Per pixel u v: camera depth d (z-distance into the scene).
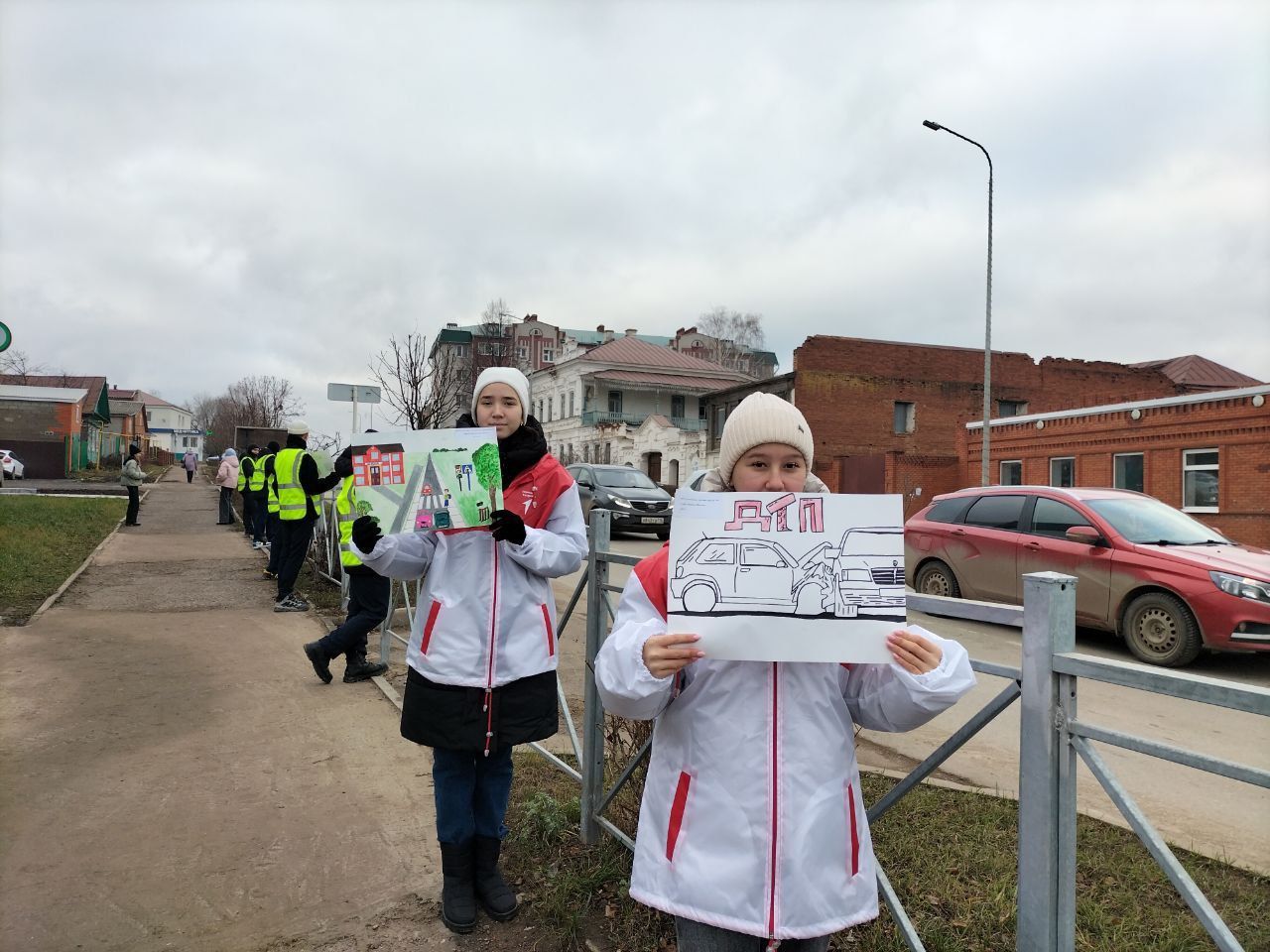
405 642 6.39
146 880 2.86
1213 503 17.38
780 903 1.47
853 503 1.54
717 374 49.78
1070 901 1.55
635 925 2.53
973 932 2.52
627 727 2.95
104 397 46.78
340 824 3.30
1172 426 18.14
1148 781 4.07
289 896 2.76
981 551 8.62
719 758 1.53
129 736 4.30
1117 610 7.23
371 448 2.53
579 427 47.28
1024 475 22.44
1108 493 8.20
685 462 36.62
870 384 32.41
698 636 1.51
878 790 3.72
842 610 1.52
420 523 2.48
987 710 1.74
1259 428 16.31
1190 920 2.63
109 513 18.19
